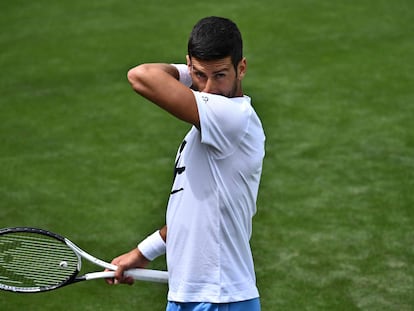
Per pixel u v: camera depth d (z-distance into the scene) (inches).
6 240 692.1
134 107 1567.4
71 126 1486.2
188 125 1489.9
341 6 2126.0
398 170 1305.4
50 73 1738.4
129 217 1165.7
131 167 1327.5
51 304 960.3
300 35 1931.6
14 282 703.1
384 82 1668.3
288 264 1044.5
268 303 960.9
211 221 604.1
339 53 1823.3
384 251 1075.3
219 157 594.6
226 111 577.9
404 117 1504.7
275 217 1163.3
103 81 1695.4
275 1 2169.0
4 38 1943.9
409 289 989.8
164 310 949.8
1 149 1392.7
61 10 2134.6
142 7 2145.7
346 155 1355.8
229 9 2111.2
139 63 1791.3
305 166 1317.7
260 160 612.7
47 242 695.7
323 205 1196.5
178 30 1975.9
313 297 974.4
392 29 1968.5
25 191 1242.0
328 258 1058.7
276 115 1513.3
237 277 617.9
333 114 1517.0
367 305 957.8
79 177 1291.8
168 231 625.0
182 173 613.9
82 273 1026.7
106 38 1935.3
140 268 687.1
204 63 578.6
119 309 951.6
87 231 1125.7
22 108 1566.2
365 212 1176.8
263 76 1697.8
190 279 612.7
